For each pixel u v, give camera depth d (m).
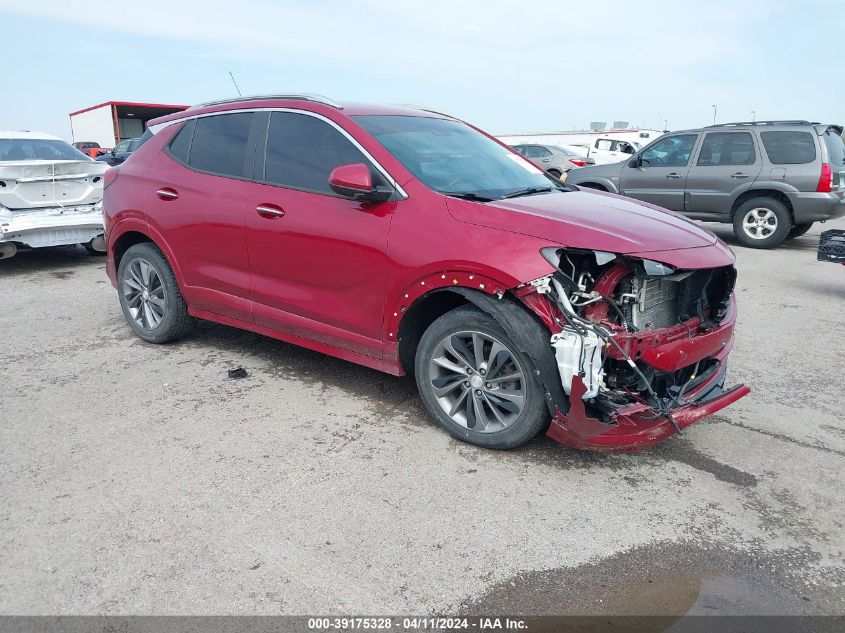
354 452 3.37
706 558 2.61
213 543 2.63
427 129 4.18
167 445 3.42
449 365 3.43
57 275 7.64
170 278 4.71
